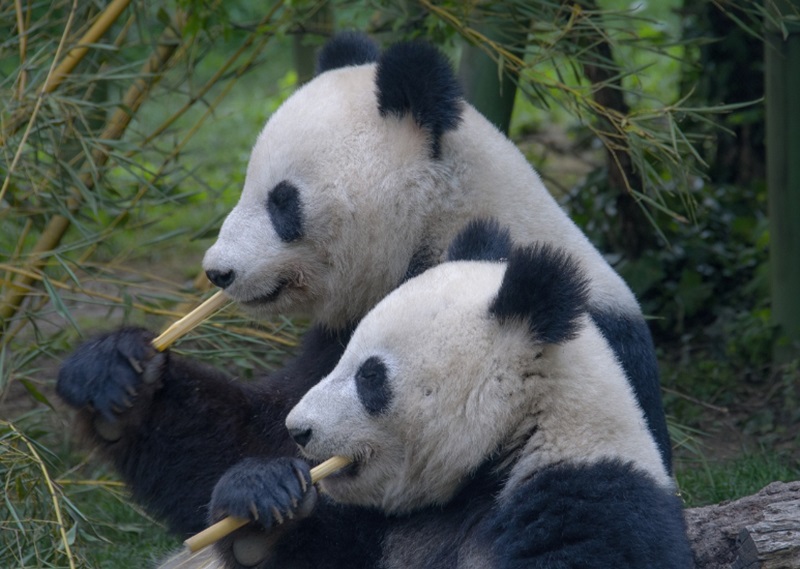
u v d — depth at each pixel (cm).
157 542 1228
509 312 766
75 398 891
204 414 938
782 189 1510
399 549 839
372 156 926
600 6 1367
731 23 1764
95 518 1257
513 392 770
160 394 932
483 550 764
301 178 927
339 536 848
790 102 1479
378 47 1084
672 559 720
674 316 1717
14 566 1060
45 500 1082
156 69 1479
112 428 914
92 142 1295
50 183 1309
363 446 798
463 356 776
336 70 1006
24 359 1313
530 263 759
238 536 816
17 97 1262
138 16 1396
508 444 783
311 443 800
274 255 930
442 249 938
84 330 1692
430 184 927
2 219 1352
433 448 789
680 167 1198
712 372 1583
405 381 782
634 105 1970
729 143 1861
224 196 1998
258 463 808
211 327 1256
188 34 1401
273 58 3378
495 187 941
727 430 1461
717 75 1791
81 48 1303
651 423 927
